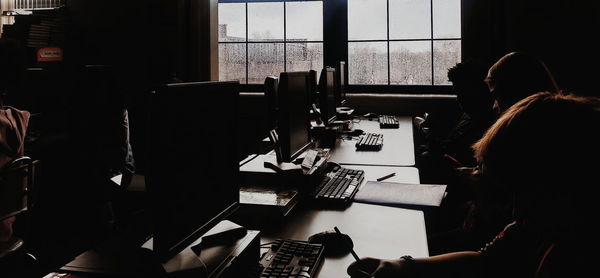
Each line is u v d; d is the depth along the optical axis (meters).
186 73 4.84
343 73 4.39
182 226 0.96
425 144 3.94
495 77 1.91
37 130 3.85
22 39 4.28
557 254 0.74
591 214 0.60
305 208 1.70
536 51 3.96
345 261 1.21
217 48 4.93
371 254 1.25
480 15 4.16
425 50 4.69
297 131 2.04
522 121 0.65
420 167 3.37
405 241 1.35
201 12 4.77
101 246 1.06
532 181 0.63
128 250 1.03
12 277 2.08
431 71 4.70
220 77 5.18
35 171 1.92
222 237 1.14
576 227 0.62
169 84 0.91
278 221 1.49
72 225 3.12
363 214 1.62
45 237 3.00
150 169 0.85
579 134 0.60
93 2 4.90
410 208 1.69
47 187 3.20
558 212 0.62
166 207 0.88
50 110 3.99
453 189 2.43
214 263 1.00
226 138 1.22
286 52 5.06
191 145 1.01
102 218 2.81
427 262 1.17
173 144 0.92
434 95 4.64
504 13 4.08
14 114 1.83
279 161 1.87
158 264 0.93
